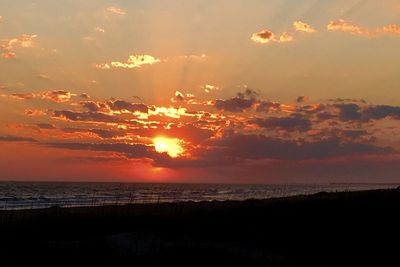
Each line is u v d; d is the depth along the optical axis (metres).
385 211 29.92
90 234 22.81
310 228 25.08
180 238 21.92
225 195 98.94
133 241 20.42
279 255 19.56
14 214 29.03
